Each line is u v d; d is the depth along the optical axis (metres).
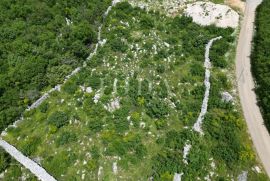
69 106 54.22
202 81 56.25
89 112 52.50
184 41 62.84
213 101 52.84
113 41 62.16
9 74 57.56
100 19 67.62
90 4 70.44
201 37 62.91
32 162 49.38
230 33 64.31
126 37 63.44
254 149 47.75
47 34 63.25
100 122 51.34
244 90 54.81
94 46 62.81
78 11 68.62
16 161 49.75
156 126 50.75
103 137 49.47
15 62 59.44
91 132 50.50
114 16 68.25
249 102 53.16
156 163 47.06
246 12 68.38
